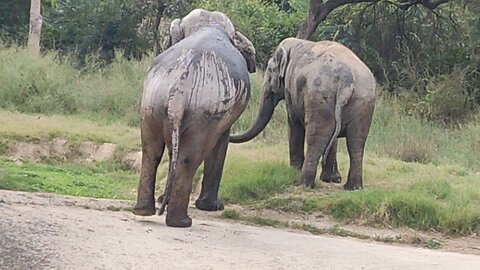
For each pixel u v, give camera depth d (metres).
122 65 22.50
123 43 28.25
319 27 26.50
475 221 10.88
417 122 19.20
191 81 9.03
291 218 11.20
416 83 22.81
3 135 15.98
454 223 10.82
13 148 15.80
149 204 9.51
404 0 25.17
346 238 10.23
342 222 11.13
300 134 13.28
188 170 9.16
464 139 18.39
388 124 19.00
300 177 12.48
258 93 20.03
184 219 9.29
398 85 23.28
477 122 20.17
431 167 14.61
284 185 12.40
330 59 12.27
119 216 9.69
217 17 10.68
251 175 12.64
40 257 6.97
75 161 15.85
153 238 8.32
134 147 15.97
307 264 7.84
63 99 20.47
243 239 8.96
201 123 9.09
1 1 30.06
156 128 9.24
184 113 9.03
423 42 25.48
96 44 28.08
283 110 18.97
